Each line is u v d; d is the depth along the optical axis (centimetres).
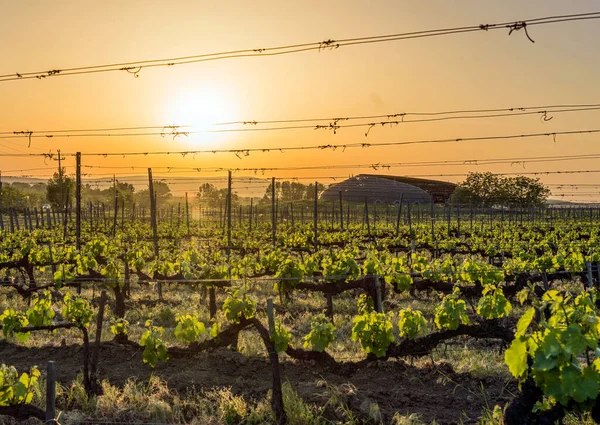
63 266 1555
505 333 905
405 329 924
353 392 842
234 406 823
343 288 1254
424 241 2773
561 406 510
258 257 2130
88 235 2975
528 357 518
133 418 805
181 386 930
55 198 4709
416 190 6500
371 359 904
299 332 1309
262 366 1011
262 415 797
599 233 3016
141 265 1844
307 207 6059
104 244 1927
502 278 1293
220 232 3403
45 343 1194
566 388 469
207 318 1441
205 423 782
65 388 923
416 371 966
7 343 1216
